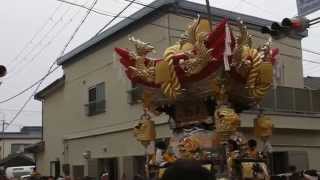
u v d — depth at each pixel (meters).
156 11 18.69
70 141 26.80
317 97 20.69
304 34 22.11
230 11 19.61
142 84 7.13
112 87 22.53
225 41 6.03
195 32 6.45
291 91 19.94
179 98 6.78
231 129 6.13
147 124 7.36
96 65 23.91
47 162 30.06
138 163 20.77
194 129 6.75
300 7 14.24
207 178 2.44
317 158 20.73
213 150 6.55
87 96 24.77
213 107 6.78
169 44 18.16
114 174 22.59
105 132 23.05
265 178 6.62
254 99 6.93
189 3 18.55
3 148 55.81
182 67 6.45
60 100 28.41
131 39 7.11
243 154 6.62
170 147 7.04
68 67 26.98
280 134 19.66
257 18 20.44
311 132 20.69
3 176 23.97
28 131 60.75
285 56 21.84
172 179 2.43
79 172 25.66
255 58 6.63
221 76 6.35
